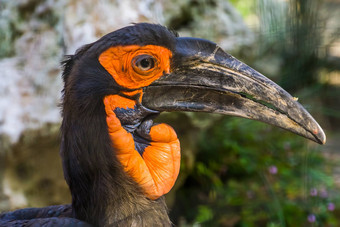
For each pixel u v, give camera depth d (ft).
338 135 36.78
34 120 28.14
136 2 30.58
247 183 34.73
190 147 34.01
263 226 31.30
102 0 30.09
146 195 17.84
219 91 18.43
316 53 27.94
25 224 18.21
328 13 28.17
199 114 32.19
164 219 18.24
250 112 18.47
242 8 44.60
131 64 17.52
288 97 18.10
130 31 17.53
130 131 18.35
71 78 17.56
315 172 33.24
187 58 18.10
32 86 29.43
